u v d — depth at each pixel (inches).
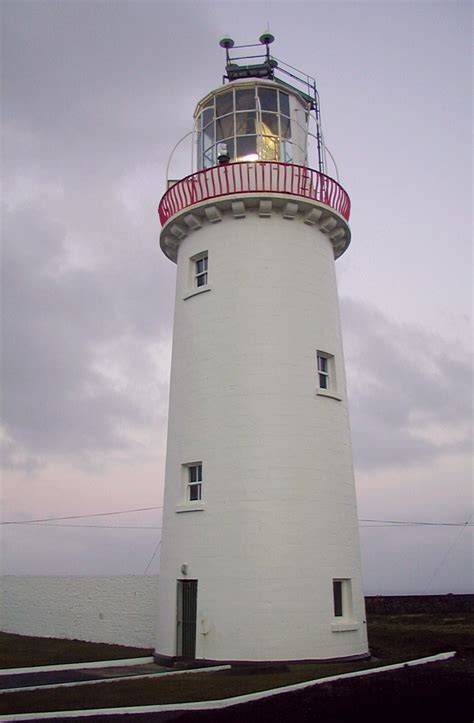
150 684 577.3
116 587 966.4
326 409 764.0
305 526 702.5
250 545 687.1
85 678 619.2
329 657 674.8
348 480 770.2
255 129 846.5
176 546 741.3
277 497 701.9
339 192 841.5
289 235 799.1
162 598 751.7
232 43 938.7
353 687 529.7
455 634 962.7
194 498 755.4
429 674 585.6
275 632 661.3
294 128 869.8
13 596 1117.7
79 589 1013.8
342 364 831.7
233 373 748.6
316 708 466.0
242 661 656.4
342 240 876.6
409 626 1117.7
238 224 797.9
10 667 685.9
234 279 780.6
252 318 762.2
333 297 836.0
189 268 834.8
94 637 971.3
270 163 788.0
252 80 863.1
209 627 680.4
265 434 721.6
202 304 796.6
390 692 508.4
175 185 839.7
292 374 749.3
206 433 745.6
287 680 567.5
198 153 895.1
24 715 458.9
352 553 740.7
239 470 714.2
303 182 799.7
